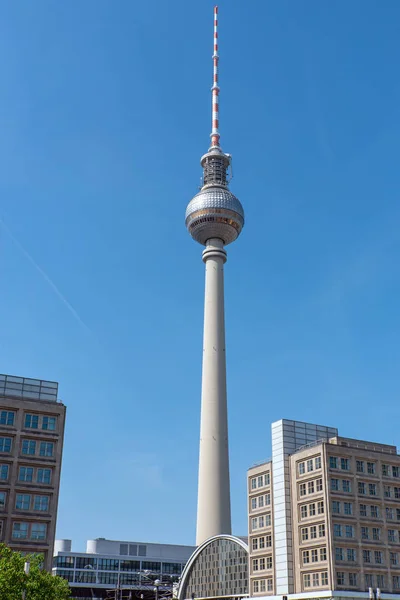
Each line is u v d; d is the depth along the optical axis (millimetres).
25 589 69625
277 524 107812
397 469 107875
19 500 94562
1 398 98250
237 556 117062
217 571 121438
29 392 104562
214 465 188875
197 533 184250
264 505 112375
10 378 104000
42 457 97812
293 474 107562
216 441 191250
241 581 114312
